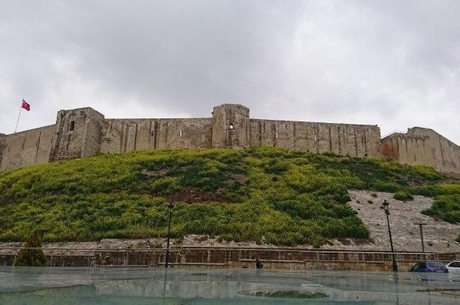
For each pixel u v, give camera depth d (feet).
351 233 88.69
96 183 119.24
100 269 63.00
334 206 103.65
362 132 173.37
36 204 106.73
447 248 87.25
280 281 42.96
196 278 45.39
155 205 100.78
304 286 38.06
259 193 110.11
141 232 83.56
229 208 97.09
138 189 114.32
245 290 33.76
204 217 90.58
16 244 82.69
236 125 161.48
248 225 86.33
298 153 157.48
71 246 80.53
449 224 101.30
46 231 87.81
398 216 103.14
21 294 29.78
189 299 27.89
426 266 70.38
